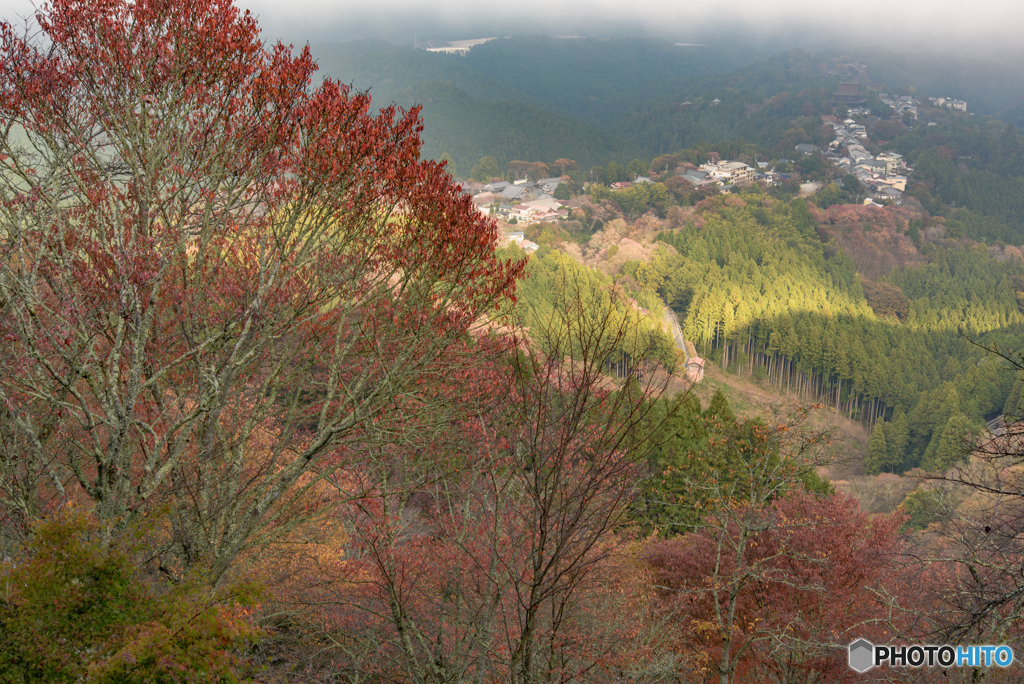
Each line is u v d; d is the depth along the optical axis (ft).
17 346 27.84
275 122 30.53
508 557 27.89
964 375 277.03
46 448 30.17
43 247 27.61
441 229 30.42
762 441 52.44
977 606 29.91
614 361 23.45
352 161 29.76
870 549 45.47
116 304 27.17
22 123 28.45
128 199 29.55
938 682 36.50
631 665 34.55
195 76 30.40
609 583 40.42
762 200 593.42
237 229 31.07
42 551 22.13
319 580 36.73
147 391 31.48
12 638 20.80
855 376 281.54
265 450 40.24
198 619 21.50
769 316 312.29
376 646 31.68
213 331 30.71
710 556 50.72
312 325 31.35
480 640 26.30
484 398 31.40
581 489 22.12
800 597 45.50
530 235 493.36
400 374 31.37
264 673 29.86
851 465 221.87
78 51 29.09
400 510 35.86
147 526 24.34
